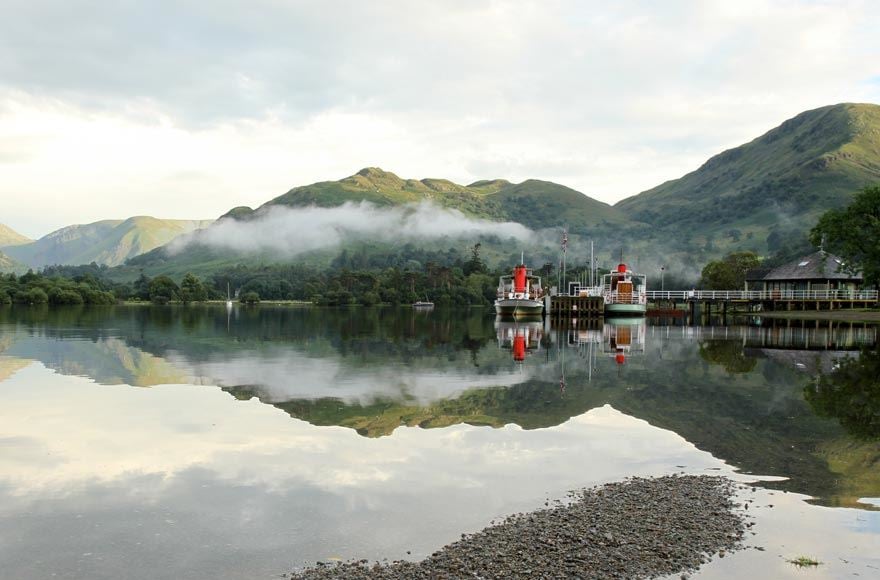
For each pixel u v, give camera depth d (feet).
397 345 185.78
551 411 87.56
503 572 38.19
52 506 49.98
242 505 50.26
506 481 56.44
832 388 107.96
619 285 387.96
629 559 40.14
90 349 162.61
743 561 40.14
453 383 111.75
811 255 386.52
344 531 44.98
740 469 60.34
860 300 350.84
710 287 474.08
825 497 52.24
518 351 170.50
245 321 318.04
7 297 502.38
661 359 151.02
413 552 41.39
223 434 73.20
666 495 52.37
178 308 551.59
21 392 99.81
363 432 74.69
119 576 38.34
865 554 41.34
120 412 84.94
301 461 62.54
